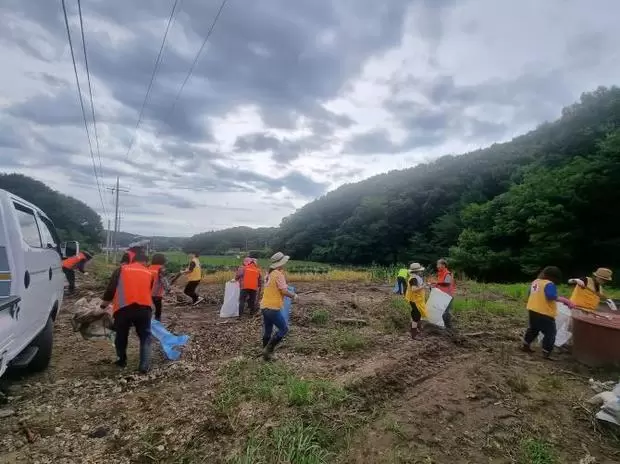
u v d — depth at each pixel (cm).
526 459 396
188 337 784
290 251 8800
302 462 349
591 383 568
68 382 544
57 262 667
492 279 4028
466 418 459
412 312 812
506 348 752
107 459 364
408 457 376
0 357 368
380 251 6681
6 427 416
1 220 420
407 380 562
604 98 4222
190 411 448
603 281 787
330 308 1155
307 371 583
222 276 2183
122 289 585
